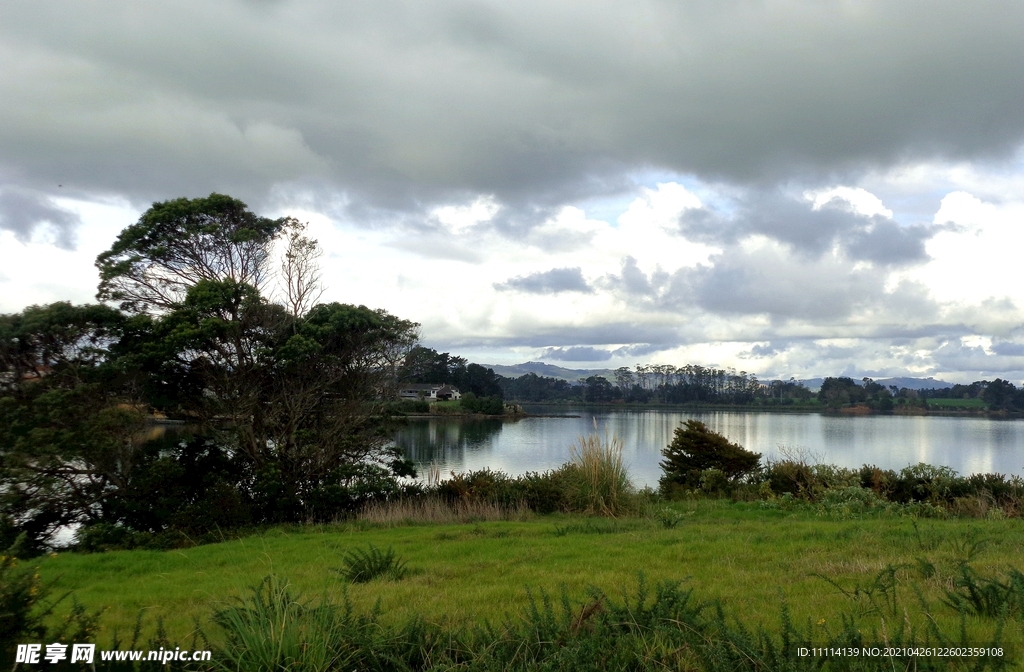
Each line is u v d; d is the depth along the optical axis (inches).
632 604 228.8
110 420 615.8
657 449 1456.7
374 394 789.9
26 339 634.8
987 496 633.6
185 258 760.3
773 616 222.1
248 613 194.2
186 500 638.5
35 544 598.5
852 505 591.2
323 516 667.4
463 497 672.4
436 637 197.6
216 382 698.8
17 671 174.9
